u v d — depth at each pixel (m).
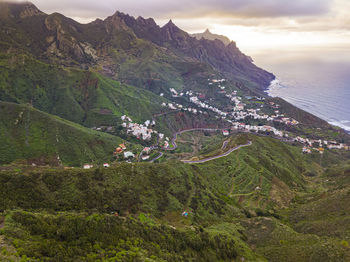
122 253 78.50
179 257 90.62
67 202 108.88
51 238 77.56
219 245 108.19
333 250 97.56
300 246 110.44
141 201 126.81
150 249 88.06
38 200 104.56
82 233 83.94
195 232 111.50
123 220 99.62
